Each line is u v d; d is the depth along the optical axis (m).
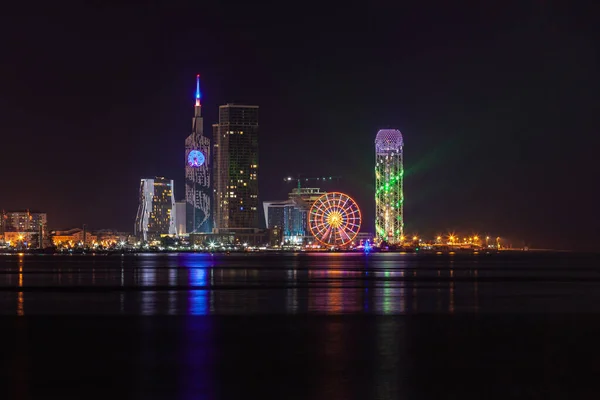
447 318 90.69
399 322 86.88
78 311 98.25
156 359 64.06
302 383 55.38
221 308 101.75
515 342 72.75
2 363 62.41
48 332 79.19
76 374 58.28
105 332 79.19
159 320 88.81
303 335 76.88
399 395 52.25
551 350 68.38
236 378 56.94
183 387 54.22
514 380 56.56
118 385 54.78
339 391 53.19
